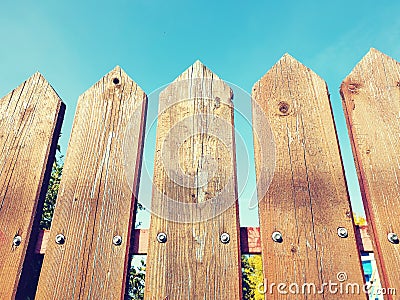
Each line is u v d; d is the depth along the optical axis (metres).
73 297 1.29
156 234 1.38
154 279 1.30
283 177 1.44
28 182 1.50
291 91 1.62
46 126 1.62
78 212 1.43
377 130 1.49
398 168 1.41
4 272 1.33
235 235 1.36
